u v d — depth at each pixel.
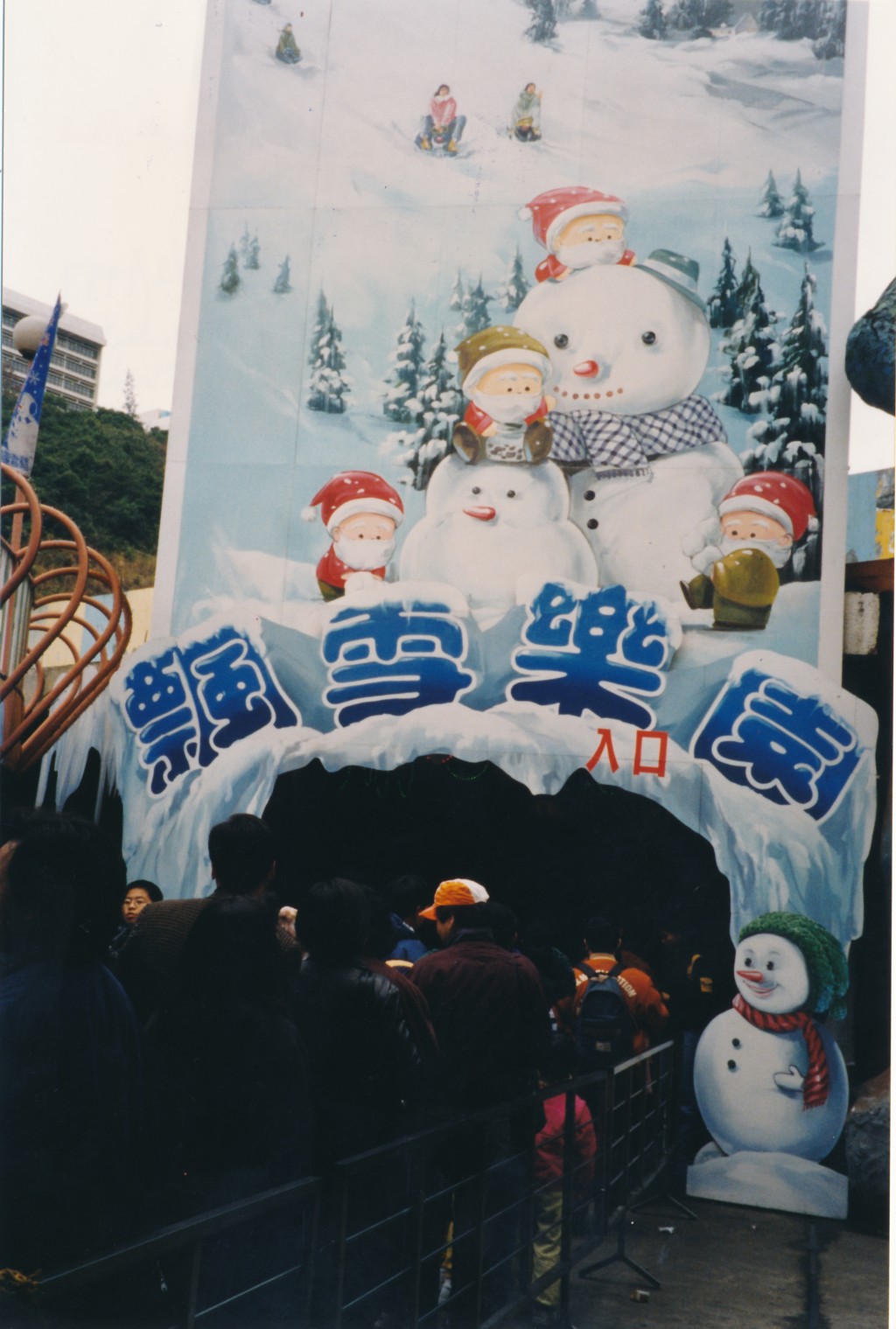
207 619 7.67
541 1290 4.88
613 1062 5.92
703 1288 5.46
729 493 7.29
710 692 7.15
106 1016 2.95
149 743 7.64
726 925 7.22
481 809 7.95
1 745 7.62
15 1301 2.38
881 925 6.92
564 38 7.71
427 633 7.47
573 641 7.32
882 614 7.21
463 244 7.70
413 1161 4.07
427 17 7.86
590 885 7.57
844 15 7.46
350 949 4.09
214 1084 3.43
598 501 7.41
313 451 7.70
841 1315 5.18
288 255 7.84
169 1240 2.82
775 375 7.32
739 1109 6.78
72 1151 2.84
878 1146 6.51
